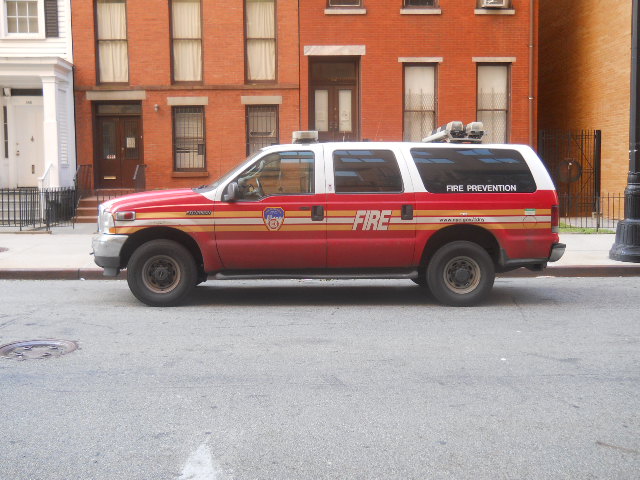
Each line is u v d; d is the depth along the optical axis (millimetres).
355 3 19141
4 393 5289
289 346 6766
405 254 8789
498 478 3859
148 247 8695
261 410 4926
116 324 7766
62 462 4047
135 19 19047
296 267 8805
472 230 9039
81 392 5316
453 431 4535
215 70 19141
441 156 8867
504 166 8930
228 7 19031
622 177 19219
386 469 3967
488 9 19109
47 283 10922
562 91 23266
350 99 19594
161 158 19281
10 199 19109
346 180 8742
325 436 4445
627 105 18844
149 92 19156
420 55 19141
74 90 19188
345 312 8523
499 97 19547
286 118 19266
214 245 8656
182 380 5637
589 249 13805
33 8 19281
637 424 4668
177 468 3973
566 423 4680
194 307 8836
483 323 7867
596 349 6656
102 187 19641
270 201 8664
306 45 19047
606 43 19969
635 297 9602
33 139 20188
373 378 5691
